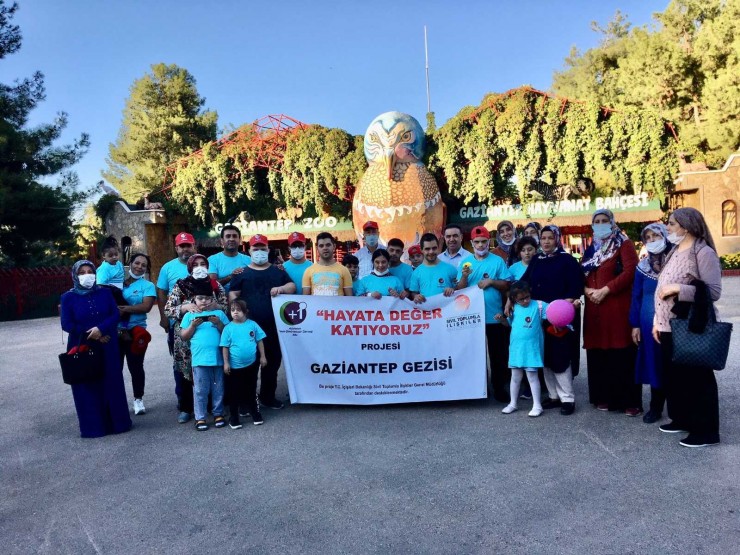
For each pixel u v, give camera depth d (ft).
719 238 86.53
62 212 72.28
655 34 106.83
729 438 14.97
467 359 20.21
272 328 20.77
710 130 95.40
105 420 18.54
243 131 78.33
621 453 14.39
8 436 18.99
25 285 70.59
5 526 12.09
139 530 11.57
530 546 10.11
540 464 13.93
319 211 74.18
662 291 14.93
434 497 12.35
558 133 64.39
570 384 18.15
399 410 19.83
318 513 11.88
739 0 96.43
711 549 9.67
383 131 55.31
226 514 12.09
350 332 20.38
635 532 10.37
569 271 18.58
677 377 15.11
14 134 69.31
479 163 66.90
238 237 22.34
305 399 20.45
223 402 19.07
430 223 55.83
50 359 36.04
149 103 139.03
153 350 37.27
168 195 85.92
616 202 69.56
